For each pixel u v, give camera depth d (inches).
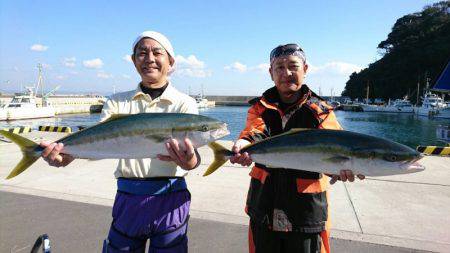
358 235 173.2
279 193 110.7
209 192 243.4
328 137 102.6
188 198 110.7
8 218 197.0
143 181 104.3
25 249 161.8
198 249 161.8
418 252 156.8
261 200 113.4
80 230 182.2
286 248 112.7
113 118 103.5
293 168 105.0
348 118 2544.3
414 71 3543.3
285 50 113.5
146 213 102.9
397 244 163.8
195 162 96.7
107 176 287.9
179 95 117.0
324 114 115.5
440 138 973.2
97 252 159.8
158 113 104.0
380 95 3757.4
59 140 103.8
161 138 101.7
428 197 232.4
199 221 192.4
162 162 105.9
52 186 259.3
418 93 3225.9
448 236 172.7
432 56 3378.4
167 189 104.8
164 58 110.8
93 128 103.3
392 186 257.1
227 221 192.5
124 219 103.9
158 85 114.3
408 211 206.5
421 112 2591.0
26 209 211.3
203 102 3722.9
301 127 116.2
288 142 104.9
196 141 105.0
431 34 3663.9
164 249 103.7
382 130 1734.7
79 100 2701.8
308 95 118.1
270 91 121.8
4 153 391.5
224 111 3250.5
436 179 277.0
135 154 102.3
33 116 1764.3
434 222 190.1
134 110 112.7
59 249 161.8
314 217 108.9
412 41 3764.8
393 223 188.7
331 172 102.7
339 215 200.1
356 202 221.9
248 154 108.4
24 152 101.7
